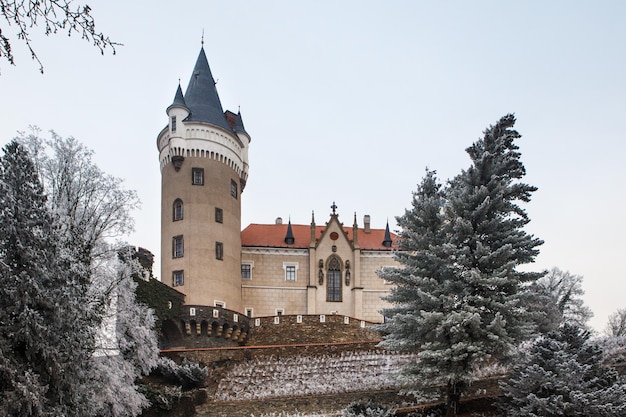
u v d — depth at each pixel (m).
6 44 8.87
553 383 27.12
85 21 9.08
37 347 21.83
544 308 49.06
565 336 29.59
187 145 57.09
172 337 50.12
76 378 23.42
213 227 56.03
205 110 59.72
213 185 57.16
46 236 23.81
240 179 62.84
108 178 33.69
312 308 61.66
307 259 63.62
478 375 35.88
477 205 31.23
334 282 63.25
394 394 35.19
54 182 31.70
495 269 29.89
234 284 57.00
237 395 36.62
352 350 39.97
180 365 37.97
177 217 55.81
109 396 27.91
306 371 38.47
